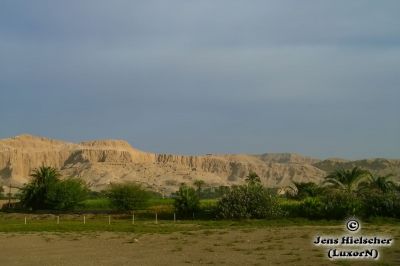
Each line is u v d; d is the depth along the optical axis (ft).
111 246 90.12
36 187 238.89
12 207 249.96
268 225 144.15
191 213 190.19
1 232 123.44
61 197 232.94
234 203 174.81
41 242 98.84
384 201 162.30
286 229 125.39
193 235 108.88
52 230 127.54
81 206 245.04
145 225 146.92
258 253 77.20
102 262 71.31
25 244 95.86
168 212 198.80
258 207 171.53
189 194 193.77
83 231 123.85
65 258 76.23
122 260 72.79
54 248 88.89
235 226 140.97
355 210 161.89
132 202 219.20
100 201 264.31
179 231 121.49
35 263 72.08
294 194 257.75
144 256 76.38
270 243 91.09
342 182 197.88
